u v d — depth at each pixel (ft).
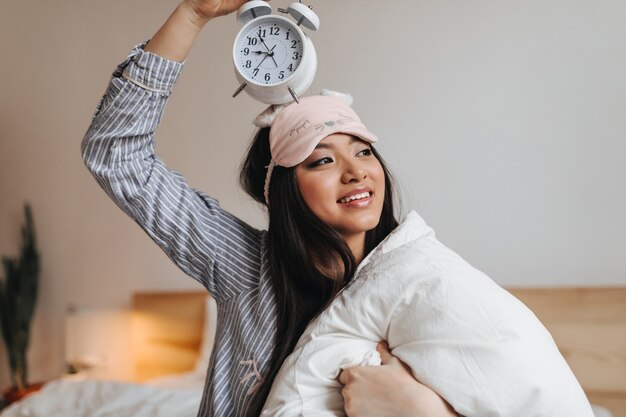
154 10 11.48
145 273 11.54
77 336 11.60
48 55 12.34
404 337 3.15
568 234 8.39
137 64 3.45
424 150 9.19
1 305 11.92
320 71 9.82
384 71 9.46
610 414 7.14
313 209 3.59
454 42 9.06
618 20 8.17
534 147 8.59
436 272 3.15
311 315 3.67
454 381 2.95
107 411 7.31
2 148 12.71
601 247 8.21
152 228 3.79
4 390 11.86
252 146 4.13
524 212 8.63
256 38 3.64
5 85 12.70
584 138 8.32
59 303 12.22
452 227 9.00
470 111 8.95
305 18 3.63
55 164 12.29
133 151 3.61
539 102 8.57
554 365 2.98
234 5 3.61
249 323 3.74
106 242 11.85
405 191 9.22
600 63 8.25
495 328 2.95
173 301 10.96
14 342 11.77
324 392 3.29
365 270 3.52
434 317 3.03
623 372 7.67
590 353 7.85
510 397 2.90
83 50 12.05
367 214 3.58
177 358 10.78
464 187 8.95
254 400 3.60
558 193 8.45
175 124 11.12
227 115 10.77
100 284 11.88
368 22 9.57
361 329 3.28
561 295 8.08
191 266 3.91
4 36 12.70
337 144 3.60
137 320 11.16
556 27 8.49
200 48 10.95
